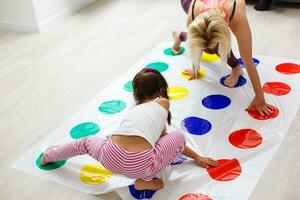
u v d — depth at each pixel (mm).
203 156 1572
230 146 1611
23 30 2998
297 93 1901
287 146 1589
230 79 2014
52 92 2139
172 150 1395
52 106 2014
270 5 2895
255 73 1728
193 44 1647
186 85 2041
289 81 2002
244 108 1829
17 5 2896
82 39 2750
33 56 2572
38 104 2043
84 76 2268
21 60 2533
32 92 2156
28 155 1684
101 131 1779
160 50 2445
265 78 2041
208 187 1426
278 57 2234
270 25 2645
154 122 1362
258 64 2178
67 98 2068
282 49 2326
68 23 3049
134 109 1402
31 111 1989
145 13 3084
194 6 1771
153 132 1354
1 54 2641
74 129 1813
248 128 1701
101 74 2270
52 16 3035
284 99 1866
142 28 2820
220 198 1378
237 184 1428
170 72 2176
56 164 1611
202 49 1707
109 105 1957
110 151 1341
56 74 2322
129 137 1330
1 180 1561
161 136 1467
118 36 2736
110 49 2562
